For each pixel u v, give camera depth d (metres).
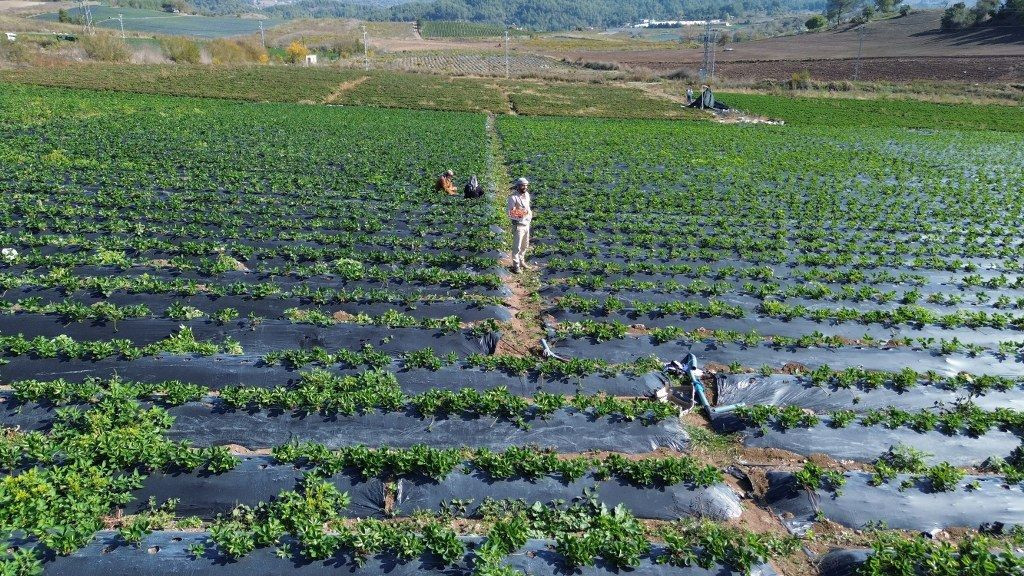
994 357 16.67
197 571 9.23
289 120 51.88
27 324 15.66
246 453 12.06
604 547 9.80
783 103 81.06
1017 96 83.75
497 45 196.75
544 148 45.19
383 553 9.62
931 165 44.62
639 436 12.95
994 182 39.69
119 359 14.15
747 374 15.34
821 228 27.81
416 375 14.45
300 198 28.56
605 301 19.12
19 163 31.28
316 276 19.88
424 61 138.75
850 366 16.19
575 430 12.90
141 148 36.62
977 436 13.23
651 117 68.25
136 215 24.33
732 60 125.94
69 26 141.88
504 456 11.63
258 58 119.25
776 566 10.19
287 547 9.54
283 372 14.30
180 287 17.89
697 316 18.38
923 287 21.64
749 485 11.90
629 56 146.75
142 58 94.69
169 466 11.03
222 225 24.08
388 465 11.37
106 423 11.78
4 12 174.25
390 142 44.22
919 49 121.44
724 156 45.47
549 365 14.85
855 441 13.08
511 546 9.88
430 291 19.30
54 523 9.59
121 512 10.42
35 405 12.43
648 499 11.18
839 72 105.88
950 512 11.30
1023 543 10.80
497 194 31.91
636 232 26.31
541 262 22.59
